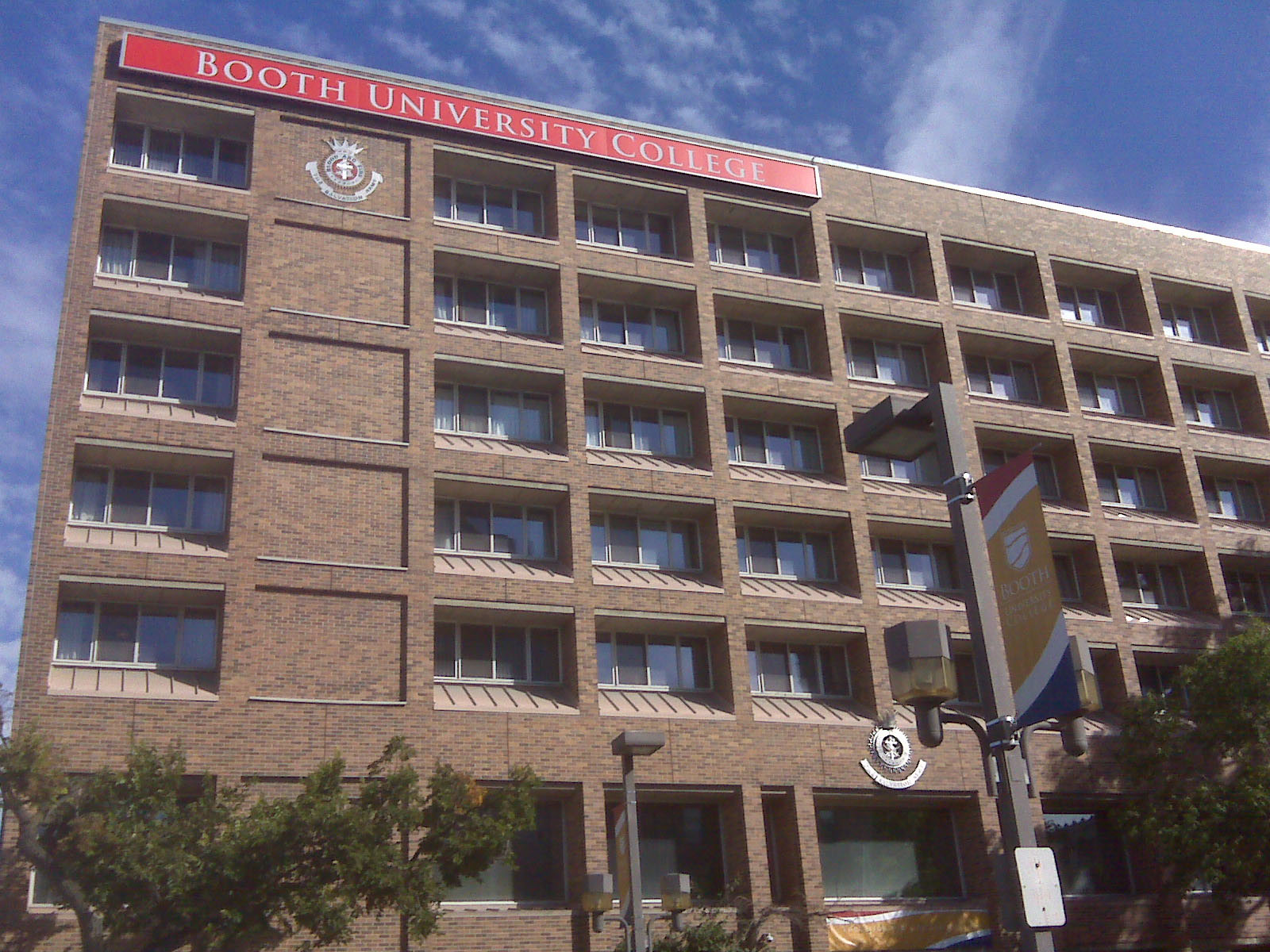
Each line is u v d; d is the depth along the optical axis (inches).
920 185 1849.2
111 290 1341.0
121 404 1327.5
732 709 1432.1
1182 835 1369.3
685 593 1466.5
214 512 1331.2
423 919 959.6
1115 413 1923.0
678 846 1387.8
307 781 960.3
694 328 1630.2
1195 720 1482.5
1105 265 1945.1
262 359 1369.3
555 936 1243.8
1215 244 2068.2
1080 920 1502.2
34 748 941.8
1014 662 474.3
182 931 911.0
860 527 1593.3
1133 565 1834.4
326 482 1349.7
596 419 1579.7
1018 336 1817.2
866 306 1731.1
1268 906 1595.7
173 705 1192.2
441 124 1565.0
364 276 1460.4
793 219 1750.7
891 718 1486.2
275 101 1493.6
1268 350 2110.0
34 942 1063.0
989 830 1472.7
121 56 1425.9
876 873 1467.8
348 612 1302.9
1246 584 1908.2
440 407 1493.6
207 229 1428.4
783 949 1333.7
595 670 1382.9
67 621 1232.2
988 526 497.4
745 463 1635.1
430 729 1277.1
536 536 1477.6
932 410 516.1
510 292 1592.0
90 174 1374.3
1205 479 1959.9
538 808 1341.0
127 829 914.1
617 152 1657.2
